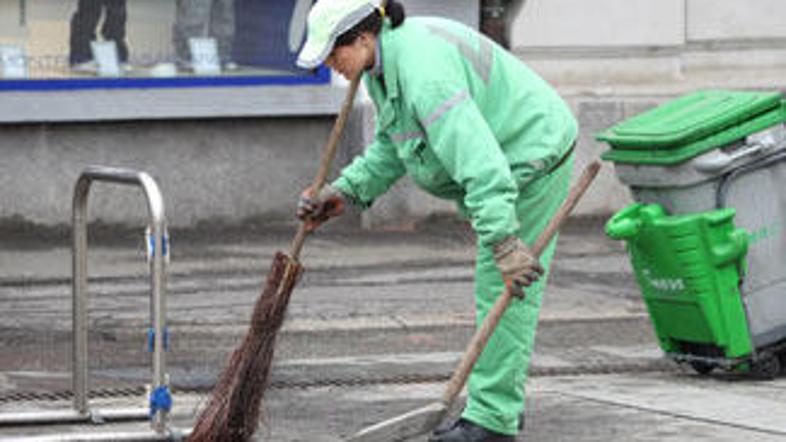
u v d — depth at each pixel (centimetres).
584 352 1967
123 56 3222
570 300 2452
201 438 1294
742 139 1670
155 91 3241
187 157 3297
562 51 3450
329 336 2108
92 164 3228
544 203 1319
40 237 3161
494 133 1283
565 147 1309
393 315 2292
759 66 3609
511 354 1322
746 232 1691
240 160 3328
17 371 1841
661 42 3500
